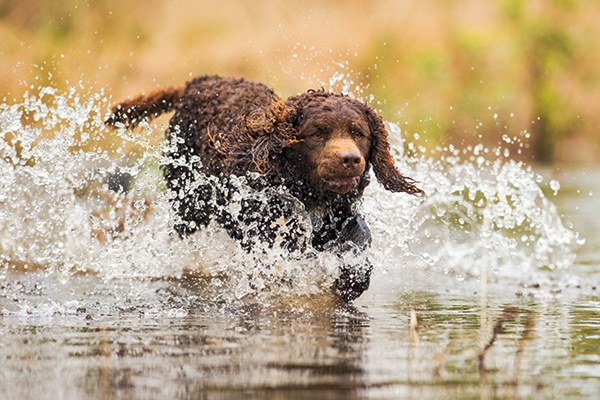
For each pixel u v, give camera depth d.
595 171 37.19
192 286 13.19
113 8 34.19
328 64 26.89
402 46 40.50
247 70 34.31
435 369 8.24
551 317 11.32
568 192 29.02
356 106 11.89
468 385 7.70
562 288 13.89
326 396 7.27
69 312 11.25
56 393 7.34
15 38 31.28
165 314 11.17
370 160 12.16
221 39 35.44
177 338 9.58
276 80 26.30
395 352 8.94
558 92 43.53
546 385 7.74
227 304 11.89
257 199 12.27
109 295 12.47
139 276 13.92
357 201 12.38
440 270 15.24
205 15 36.16
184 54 34.38
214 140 12.97
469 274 15.03
